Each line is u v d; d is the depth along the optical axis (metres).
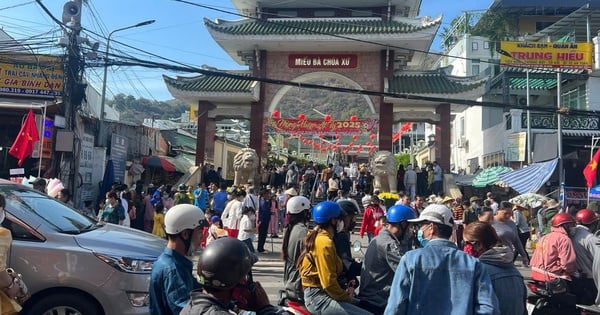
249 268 2.51
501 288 3.74
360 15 24.14
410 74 23.09
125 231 6.72
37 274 5.42
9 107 15.78
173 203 15.37
